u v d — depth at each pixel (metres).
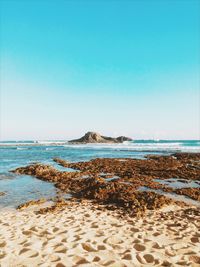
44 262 4.32
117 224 6.66
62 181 13.39
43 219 7.13
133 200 8.91
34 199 9.80
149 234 5.86
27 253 4.70
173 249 4.96
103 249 4.93
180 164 21.59
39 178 14.73
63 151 44.16
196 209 8.30
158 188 11.72
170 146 60.03
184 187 12.27
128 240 5.45
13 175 15.89
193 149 46.78
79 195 10.54
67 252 4.75
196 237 5.67
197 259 4.53
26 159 27.70
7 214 7.72
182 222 6.84
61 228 6.28
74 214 7.68
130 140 133.88
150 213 7.82
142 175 15.35
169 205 8.74
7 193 10.88
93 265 4.20
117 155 33.84
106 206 8.71
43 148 57.19
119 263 4.29
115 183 11.70
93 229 6.21
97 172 16.98
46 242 5.28
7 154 36.06
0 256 4.56
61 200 9.58
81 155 34.06
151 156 29.06
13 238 5.53
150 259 4.48
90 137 116.06
